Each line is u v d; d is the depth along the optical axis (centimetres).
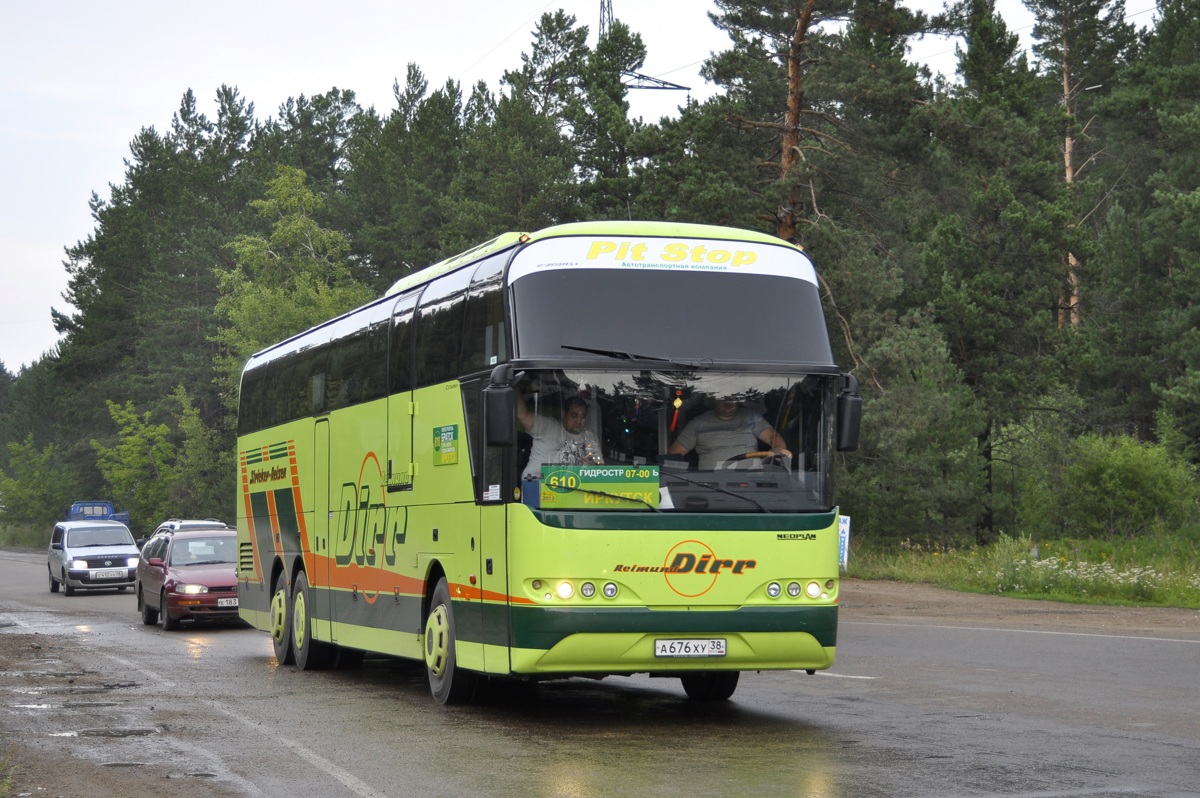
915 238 5653
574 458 1148
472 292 1286
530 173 6219
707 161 4528
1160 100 6456
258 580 2050
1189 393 5078
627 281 1191
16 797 880
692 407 1170
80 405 9844
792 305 1215
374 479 1548
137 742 1112
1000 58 5997
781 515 1173
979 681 1492
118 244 9738
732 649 1159
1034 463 4962
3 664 1827
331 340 1756
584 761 1001
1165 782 888
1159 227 6150
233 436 8469
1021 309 5128
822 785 888
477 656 1234
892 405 4294
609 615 1135
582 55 7494
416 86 8562
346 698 1438
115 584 3909
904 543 4481
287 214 8119
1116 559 3462
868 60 4462
